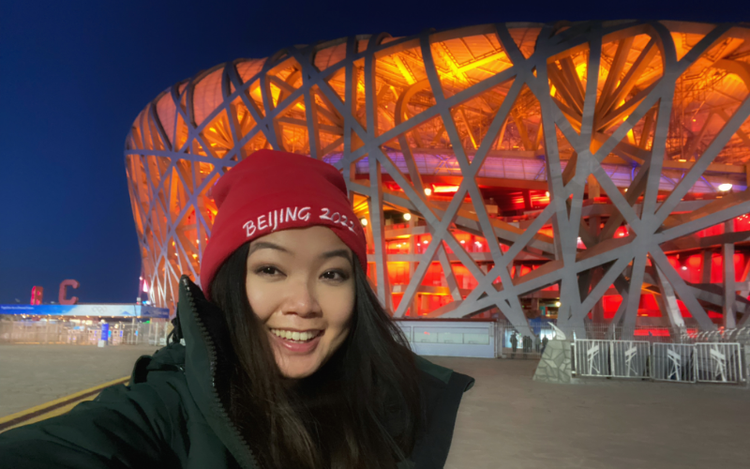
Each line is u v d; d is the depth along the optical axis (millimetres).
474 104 45438
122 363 18078
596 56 31453
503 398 11242
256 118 41156
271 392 1060
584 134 31547
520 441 6859
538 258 43719
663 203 30188
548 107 32031
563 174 35219
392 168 35938
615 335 27078
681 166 40875
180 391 1025
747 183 40438
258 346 1086
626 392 12859
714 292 35469
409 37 36156
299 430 1060
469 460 5828
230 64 44406
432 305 46156
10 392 10508
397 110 39719
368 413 1258
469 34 34656
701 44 30016
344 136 37562
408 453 1323
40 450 676
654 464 5777
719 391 13414
